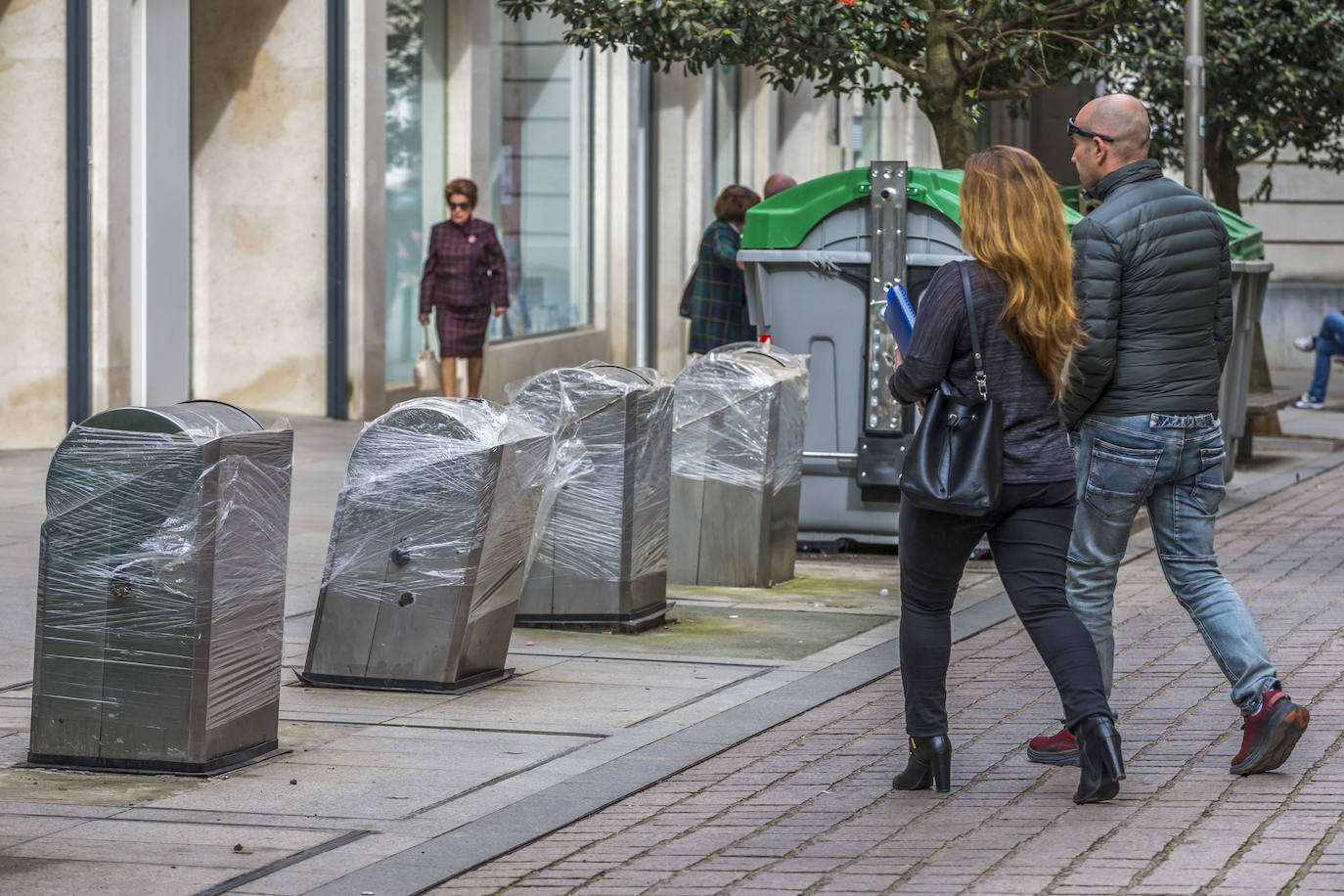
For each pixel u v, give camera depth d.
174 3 25.59
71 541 9.52
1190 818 8.70
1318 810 8.78
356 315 27.34
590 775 9.59
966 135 21.02
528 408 13.76
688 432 15.81
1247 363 23.89
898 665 12.54
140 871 7.98
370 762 9.88
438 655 11.53
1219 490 9.74
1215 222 9.66
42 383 23.02
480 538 11.51
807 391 16.73
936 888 7.71
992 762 9.85
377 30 27.45
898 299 9.16
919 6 20.52
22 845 8.34
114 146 23.30
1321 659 12.46
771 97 41.56
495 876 8.00
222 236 27.56
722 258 21.06
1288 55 27.30
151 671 9.50
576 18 21.00
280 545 9.95
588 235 35.38
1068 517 8.94
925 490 8.58
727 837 8.55
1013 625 13.99
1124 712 10.97
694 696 11.52
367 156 27.31
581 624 13.70
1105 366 9.41
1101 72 23.61
